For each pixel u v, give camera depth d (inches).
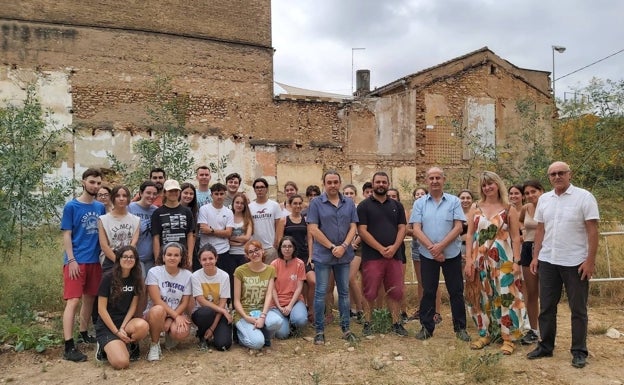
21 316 291.6
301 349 265.0
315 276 273.6
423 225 275.4
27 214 363.6
